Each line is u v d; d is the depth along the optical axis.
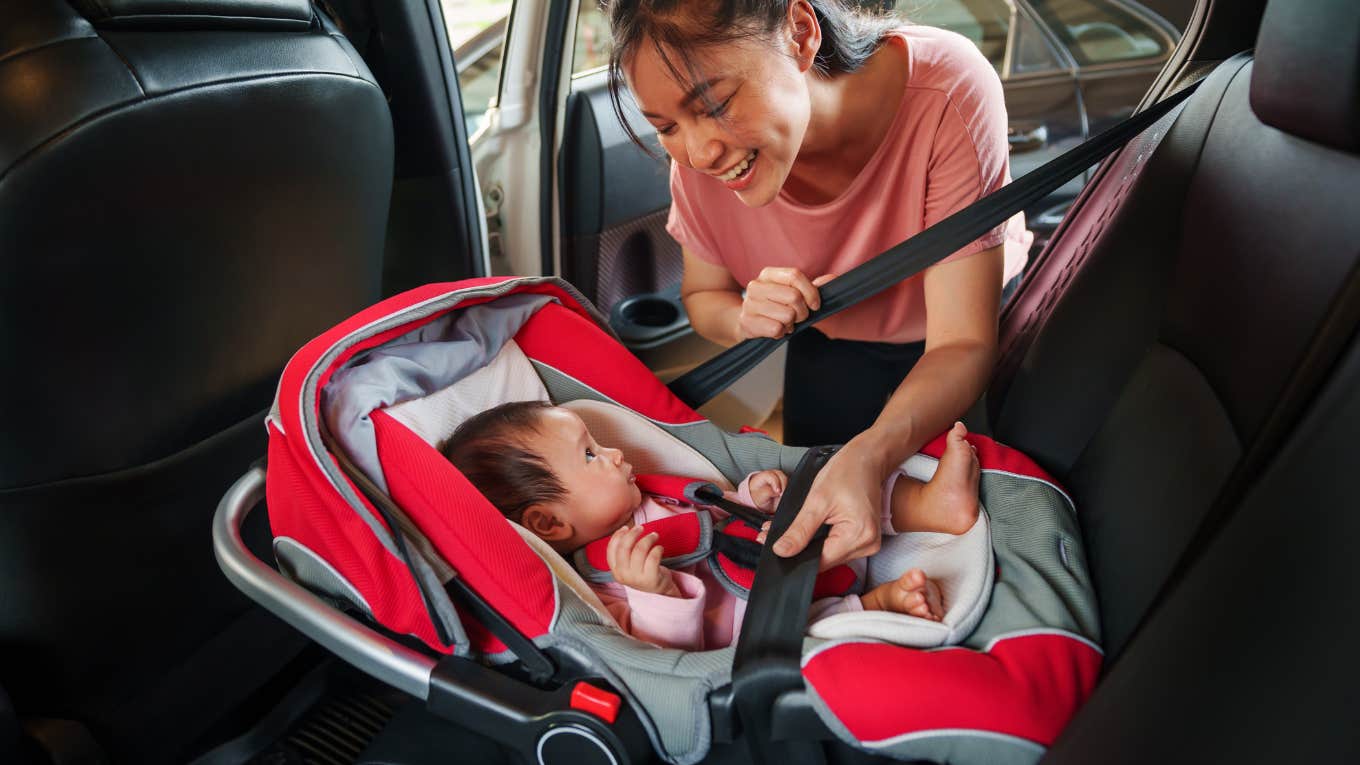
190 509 1.11
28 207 0.80
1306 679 0.57
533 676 0.89
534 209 1.63
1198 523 0.79
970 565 0.94
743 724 0.82
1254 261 0.79
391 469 0.92
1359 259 0.59
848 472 0.95
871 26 1.02
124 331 0.93
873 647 0.79
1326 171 0.71
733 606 1.05
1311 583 0.56
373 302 1.35
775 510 1.04
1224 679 0.61
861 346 1.34
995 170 1.11
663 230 1.77
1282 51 0.70
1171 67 1.14
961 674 0.77
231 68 0.94
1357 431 0.55
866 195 1.14
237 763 1.22
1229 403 0.80
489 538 0.89
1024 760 0.75
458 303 1.07
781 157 0.93
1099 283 1.05
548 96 1.54
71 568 1.00
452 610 0.85
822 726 0.78
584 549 1.07
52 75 0.80
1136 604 0.84
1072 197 1.73
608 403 1.18
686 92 0.86
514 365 1.16
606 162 1.59
